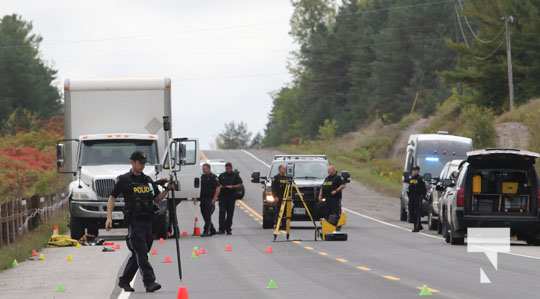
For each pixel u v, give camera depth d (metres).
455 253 64.88
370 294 41.38
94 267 57.56
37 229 90.38
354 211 129.75
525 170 71.56
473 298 39.28
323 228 79.81
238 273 52.12
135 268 44.28
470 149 115.69
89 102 85.44
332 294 41.66
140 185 43.59
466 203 71.56
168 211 82.12
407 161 119.44
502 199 71.69
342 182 80.44
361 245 73.44
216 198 87.19
